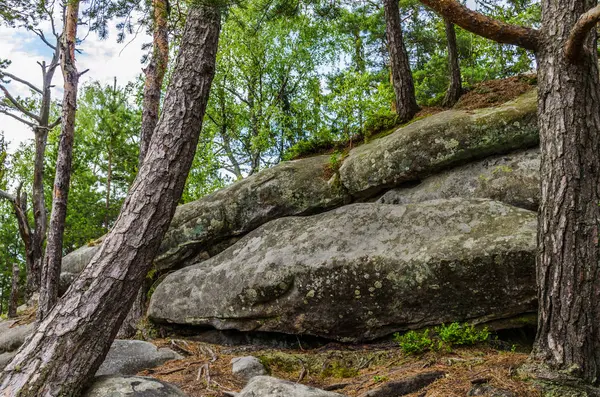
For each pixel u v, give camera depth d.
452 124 6.85
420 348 4.81
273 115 17.33
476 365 4.05
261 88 18.77
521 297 4.89
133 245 3.97
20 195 10.79
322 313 5.74
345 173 7.52
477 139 6.64
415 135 7.03
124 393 3.47
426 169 6.94
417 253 5.38
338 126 9.50
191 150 4.50
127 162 21.16
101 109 20.50
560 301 3.61
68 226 21.05
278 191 7.84
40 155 11.26
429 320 5.30
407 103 8.45
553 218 3.75
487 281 4.99
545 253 3.78
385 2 8.71
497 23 4.12
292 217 7.13
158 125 4.49
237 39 17.16
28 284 10.45
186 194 14.27
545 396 3.31
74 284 3.80
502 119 6.56
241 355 5.59
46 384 3.35
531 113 6.48
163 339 6.63
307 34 17.97
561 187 3.74
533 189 6.07
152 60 7.91
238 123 18.11
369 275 5.50
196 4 4.80
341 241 6.02
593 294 3.51
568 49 3.80
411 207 6.11
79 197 21.61
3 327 9.05
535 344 3.84
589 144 3.77
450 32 8.39
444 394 3.53
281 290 5.96
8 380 3.35
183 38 4.84
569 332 3.54
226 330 6.48
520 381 3.51
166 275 8.09
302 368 5.04
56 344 3.51
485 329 4.93
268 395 3.43
